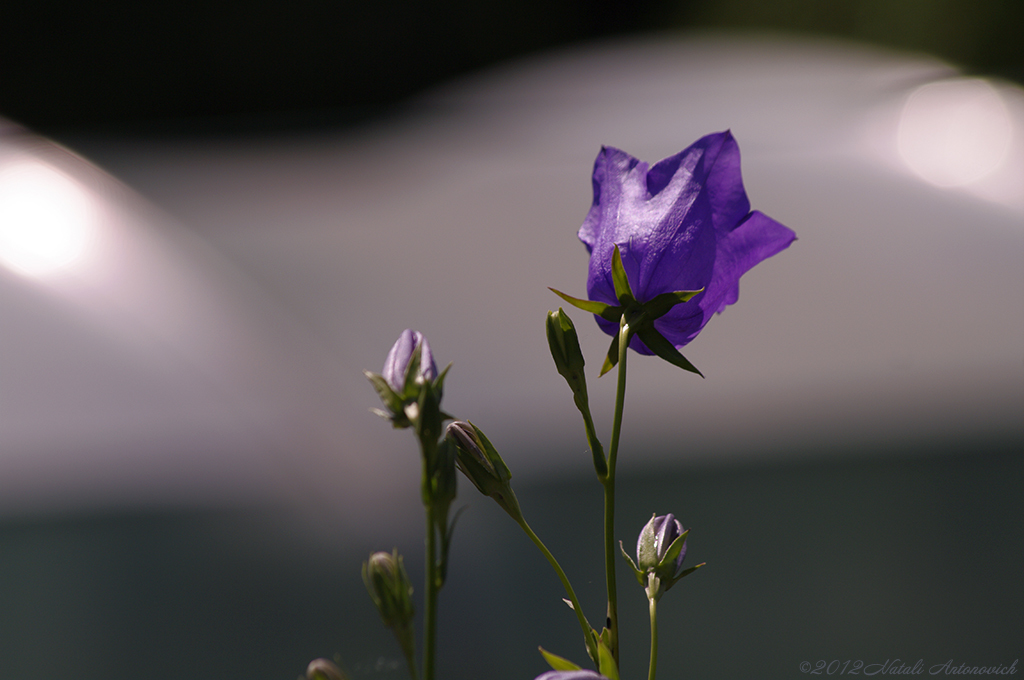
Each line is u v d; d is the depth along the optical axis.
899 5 7.13
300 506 1.16
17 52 8.46
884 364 1.30
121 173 2.04
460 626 1.15
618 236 1.00
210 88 8.89
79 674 1.12
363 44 9.19
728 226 1.00
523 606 1.16
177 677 1.12
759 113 2.10
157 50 8.73
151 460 1.16
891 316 1.37
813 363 1.31
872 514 1.20
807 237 1.51
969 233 1.50
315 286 1.47
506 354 1.34
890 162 1.75
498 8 9.43
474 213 1.65
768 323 1.37
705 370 1.32
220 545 1.15
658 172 1.00
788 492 1.21
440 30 9.33
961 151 1.75
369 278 1.49
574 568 1.17
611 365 1.00
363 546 1.16
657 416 1.28
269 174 2.10
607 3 9.53
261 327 1.37
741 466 1.23
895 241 1.48
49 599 1.13
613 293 1.00
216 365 1.28
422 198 1.76
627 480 1.22
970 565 1.15
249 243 1.62
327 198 1.87
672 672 1.14
